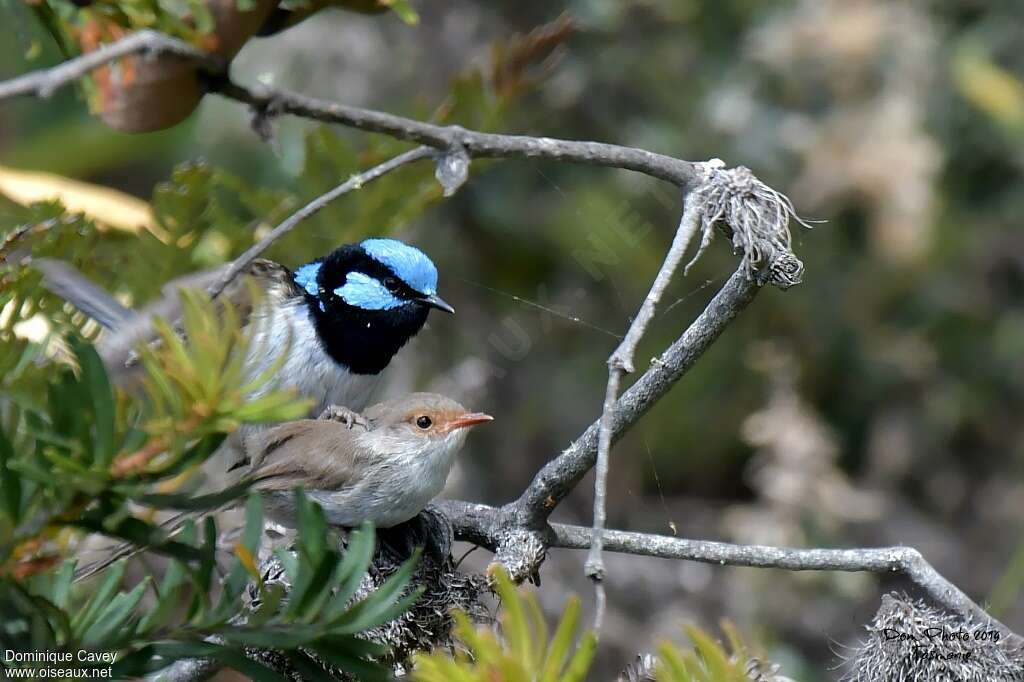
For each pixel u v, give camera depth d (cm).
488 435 1488
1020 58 1533
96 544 704
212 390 434
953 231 1548
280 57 1418
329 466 778
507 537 718
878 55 1480
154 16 585
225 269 735
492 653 427
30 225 695
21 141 1549
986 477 1542
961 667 642
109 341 643
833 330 1541
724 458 1540
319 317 942
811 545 1414
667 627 1353
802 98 1497
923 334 1544
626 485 1524
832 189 1462
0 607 481
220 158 1416
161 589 499
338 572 493
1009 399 1550
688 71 1481
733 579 1396
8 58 1378
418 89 1419
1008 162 1546
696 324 674
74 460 443
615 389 561
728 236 683
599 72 1438
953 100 1525
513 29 1432
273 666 609
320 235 891
